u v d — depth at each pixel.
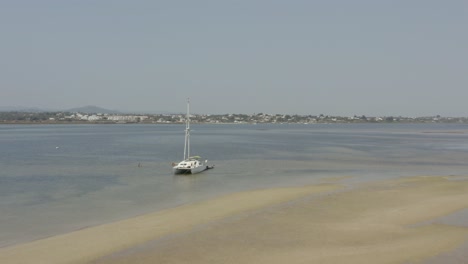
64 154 98.81
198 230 31.48
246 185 54.41
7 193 48.56
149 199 45.16
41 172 66.56
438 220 34.19
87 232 31.58
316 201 41.56
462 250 26.44
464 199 42.47
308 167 74.50
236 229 31.66
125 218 36.69
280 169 71.50
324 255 25.89
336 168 73.12
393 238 29.30
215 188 52.25
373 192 46.62
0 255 26.81
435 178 58.16
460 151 109.69
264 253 26.41
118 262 25.22
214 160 85.75
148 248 27.55
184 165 66.12
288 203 40.69
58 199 45.16
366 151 109.12
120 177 61.88
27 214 38.28
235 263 24.86
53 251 27.33
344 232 30.83
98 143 141.00
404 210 37.66
